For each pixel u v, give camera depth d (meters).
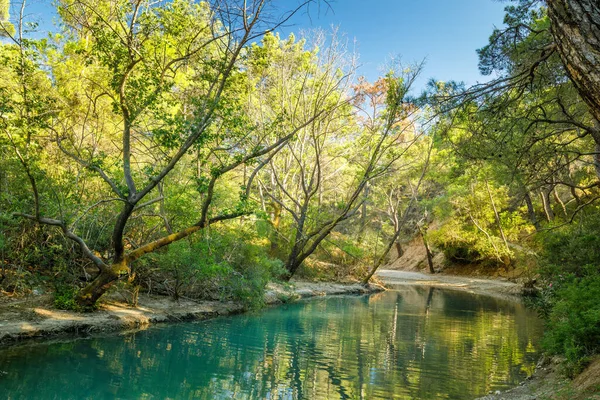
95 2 11.74
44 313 10.39
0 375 7.07
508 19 9.06
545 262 14.17
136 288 12.97
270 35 22.64
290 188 30.36
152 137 11.88
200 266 13.38
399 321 15.37
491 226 35.44
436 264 46.44
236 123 11.42
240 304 15.95
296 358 9.72
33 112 11.24
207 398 6.91
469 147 10.33
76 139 14.38
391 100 18.97
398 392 7.57
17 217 11.16
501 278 35.47
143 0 11.15
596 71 3.88
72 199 12.51
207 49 12.52
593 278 8.81
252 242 20.91
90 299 11.24
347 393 7.46
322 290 23.78
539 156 9.73
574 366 7.28
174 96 13.23
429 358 10.07
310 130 25.08
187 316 13.31
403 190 42.50
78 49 12.63
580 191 27.94
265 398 7.08
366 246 31.73
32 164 11.29
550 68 8.62
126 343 9.82
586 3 4.04
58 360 8.13
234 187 20.81
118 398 6.64
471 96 8.38
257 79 22.86
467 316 17.03
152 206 14.05
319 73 23.89
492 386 7.97
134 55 11.30
